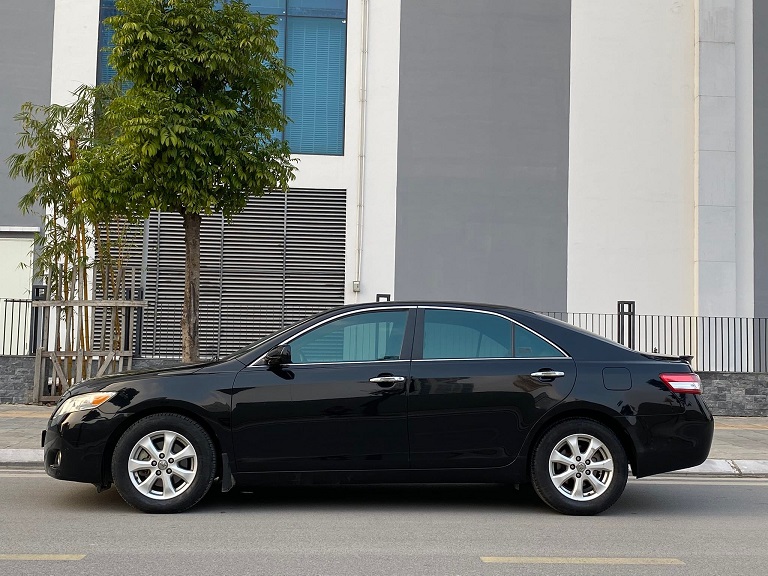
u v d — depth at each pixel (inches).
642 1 679.1
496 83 668.1
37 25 647.8
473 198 661.3
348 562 199.0
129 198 382.9
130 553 204.4
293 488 305.4
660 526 249.0
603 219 667.4
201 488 253.0
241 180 383.6
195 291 390.9
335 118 668.7
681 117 676.7
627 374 261.7
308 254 655.8
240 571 189.5
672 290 668.7
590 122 671.1
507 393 257.4
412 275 655.8
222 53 374.0
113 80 461.4
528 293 659.4
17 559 197.0
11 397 538.3
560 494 257.9
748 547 222.5
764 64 678.5
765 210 672.4
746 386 581.9
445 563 199.5
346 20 671.8
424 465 256.2
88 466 250.7
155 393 252.4
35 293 542.6
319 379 256.5
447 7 669.3
